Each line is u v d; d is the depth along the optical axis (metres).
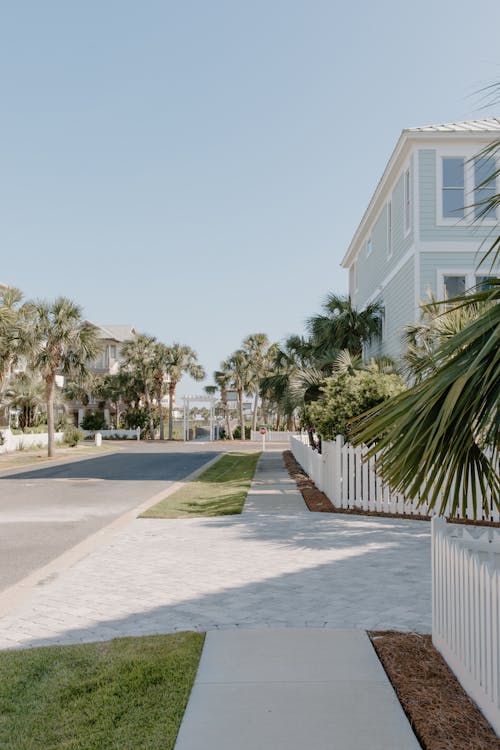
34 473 23.42
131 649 4.82
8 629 5.45
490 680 3.54
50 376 32.81
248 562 7.95
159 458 32.06
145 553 8.66
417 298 16.75
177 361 60.41
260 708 3.77
